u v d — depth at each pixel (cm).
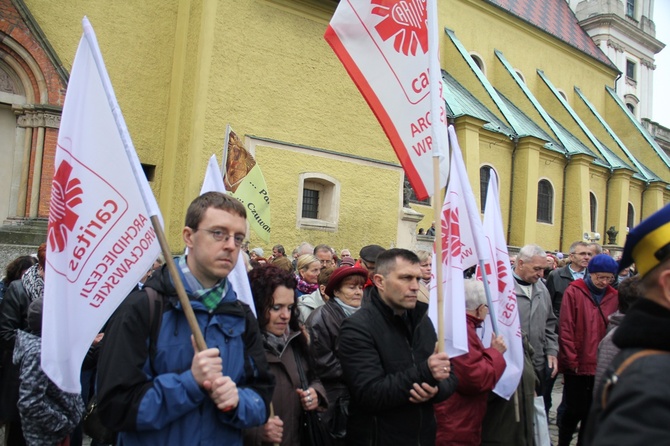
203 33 1073
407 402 292
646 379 132
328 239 1219
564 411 550
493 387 350
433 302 360
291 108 1183
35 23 968
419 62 370
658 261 148
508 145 2348
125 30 1123
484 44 2794
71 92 254
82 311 252
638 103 3966
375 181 1305
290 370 317
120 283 259
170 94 1171
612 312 540
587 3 3853
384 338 304
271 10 1165
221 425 226
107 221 257
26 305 446
